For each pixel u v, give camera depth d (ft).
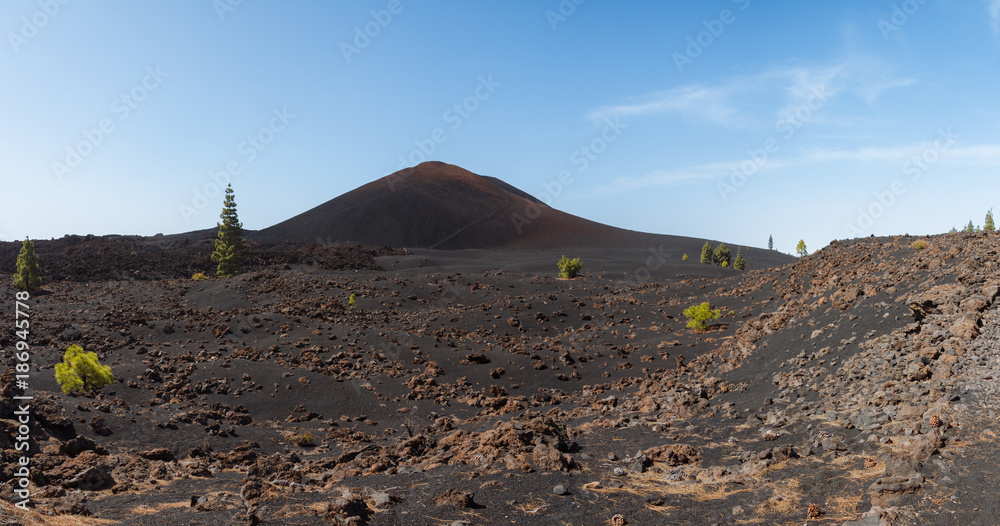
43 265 265.54
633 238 602.44
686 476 44.24
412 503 38.45
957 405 42.09
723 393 78.89
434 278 233.76
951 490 30.63
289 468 52.47
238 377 105.91
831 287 118.32
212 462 64.18
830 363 71.26
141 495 43.78
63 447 53.36
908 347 61.26
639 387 105.09
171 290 202.08
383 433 85.97
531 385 114.01
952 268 80.59
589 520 35.55
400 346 132.16
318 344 130.00
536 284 230.07
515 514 36.58
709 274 307.37
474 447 53.98
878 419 45.37
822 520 31.94
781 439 49.47
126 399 91.86
